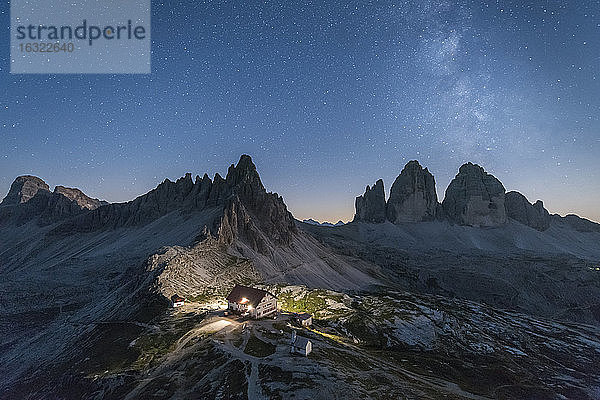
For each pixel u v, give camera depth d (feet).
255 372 164.45
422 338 292.81
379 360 219.61
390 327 302.86
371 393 157.38
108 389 170.81
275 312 283.79
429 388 185.06
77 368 207.21
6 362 286.87
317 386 150.61
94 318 325.83
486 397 196.24
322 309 338.13
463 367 246.47
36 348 295.28
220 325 245.24
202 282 396.37
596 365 290.76
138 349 213.05
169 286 350.84
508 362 273.75
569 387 237.66
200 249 498.69
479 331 336.90
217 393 149.38
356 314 323.57
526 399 209.56
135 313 299.79
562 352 319.88
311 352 196.34
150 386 164.35
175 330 242.78
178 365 185.26
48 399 185.98
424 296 457.27
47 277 549.95
